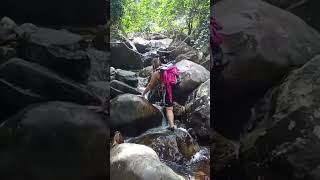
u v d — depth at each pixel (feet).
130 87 10.45
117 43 10.39
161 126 10.25
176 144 9.88
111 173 8.84
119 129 9.95
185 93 10.41
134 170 8.73
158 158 9.20
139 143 9.84
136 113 10.03
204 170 9.61
